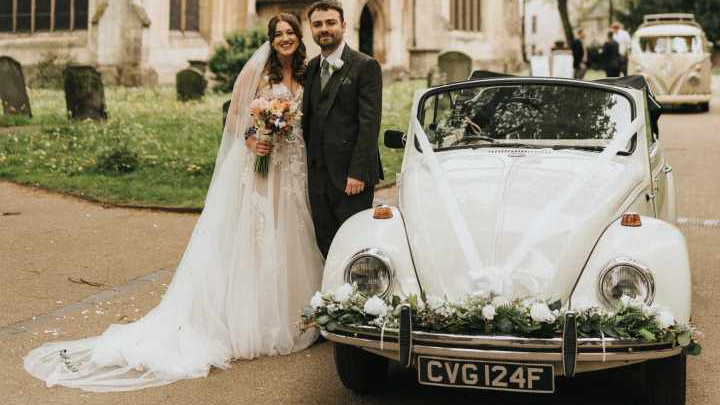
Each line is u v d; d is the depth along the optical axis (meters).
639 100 4.86
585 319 3.29
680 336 3.28
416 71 36.28
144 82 27.75
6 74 15.95
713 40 48.28
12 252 7.12
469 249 3.71
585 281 3.56
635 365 4.44
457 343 3.33
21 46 29.39
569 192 4.04
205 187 10.10
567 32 33.75
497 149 4.77
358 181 4.79
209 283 4.75
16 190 10.21
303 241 4.89
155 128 14.98
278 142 4.85
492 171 4.33
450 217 3.91
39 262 6.79
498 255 3.68
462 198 4.07
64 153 12.30
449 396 4.08
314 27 4.82
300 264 4.85
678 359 3.53
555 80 4.96
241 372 4.41
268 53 4.93
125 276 6.39
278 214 4.81
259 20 30.34
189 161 11.44
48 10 29.39
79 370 4.39
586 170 4.29
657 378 3.59
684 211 8.60
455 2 41.00
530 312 3.29
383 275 3.65
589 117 4.84
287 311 4.75
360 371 3.99
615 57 23.64
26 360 4.52
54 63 28.38
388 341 3.43
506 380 3.37
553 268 3.59
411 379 4.34
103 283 6.19
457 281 3.65
